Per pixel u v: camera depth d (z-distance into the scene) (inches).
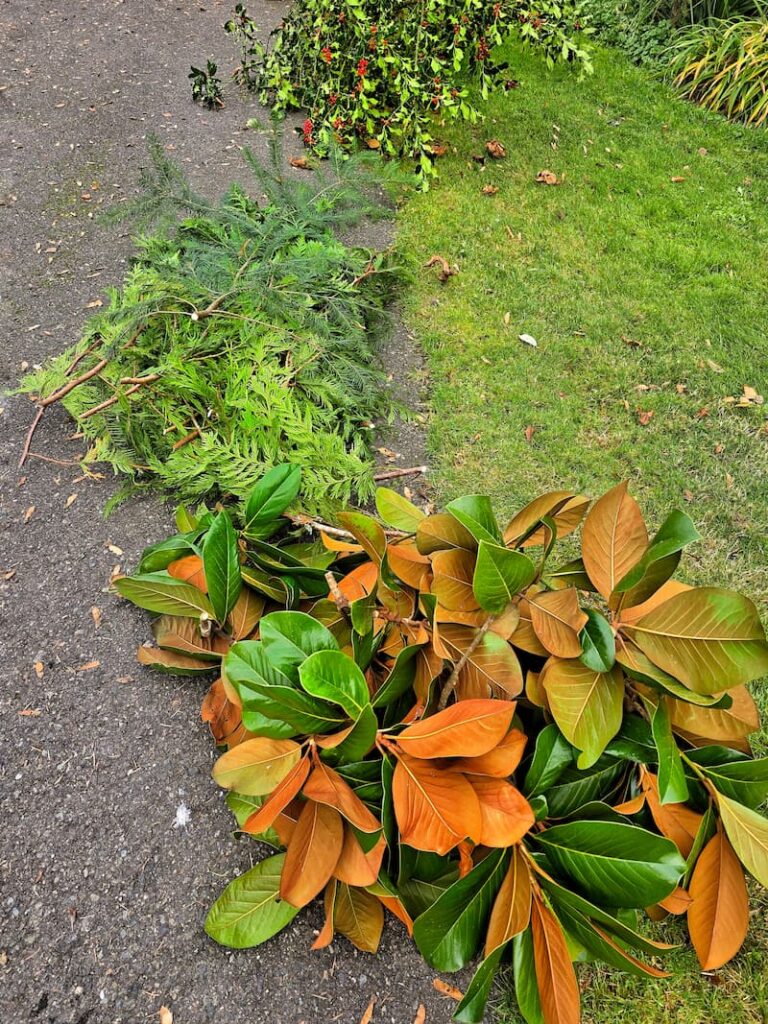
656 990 65.6
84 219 147.8
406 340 130.7
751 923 70.1
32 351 119.1
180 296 105.7
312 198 135.3
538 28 160.6
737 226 165.8
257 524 81.5
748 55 202.1
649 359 130.9
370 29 149.7
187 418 104.6
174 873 69.0
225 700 74.1
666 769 58.5
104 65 196.4
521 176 174.2
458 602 71.1
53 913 66.0
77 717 78.3
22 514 96.4
